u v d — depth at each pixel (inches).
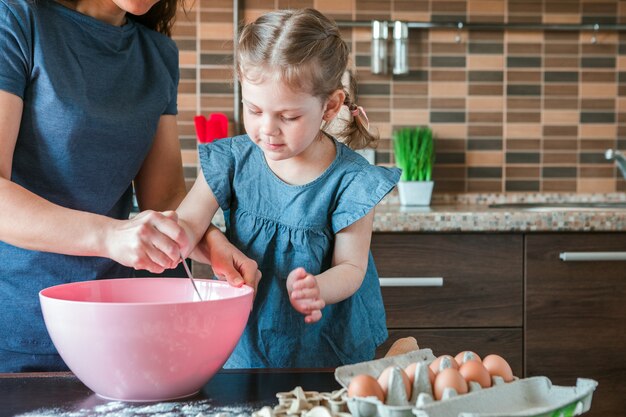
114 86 48.9
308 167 47.3
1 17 43.8
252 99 42.2
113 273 50.6
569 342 86.7
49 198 47.2
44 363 48.8
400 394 30.0
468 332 86.4
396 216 84.5
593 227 85.4
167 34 55.2
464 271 86.0
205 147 49.7
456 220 84.8
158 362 33.4
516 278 86.3
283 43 41.6
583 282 86.4
